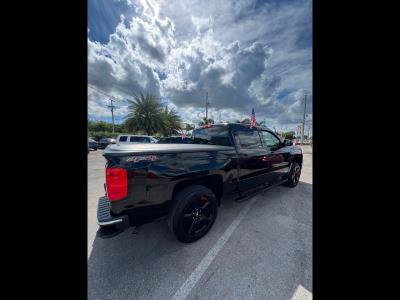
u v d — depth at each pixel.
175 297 1.33
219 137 2.90
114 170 1.52
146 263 1.72
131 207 1.60
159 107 24.78
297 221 2.61
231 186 2.54
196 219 2.06
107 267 1.67
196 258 1.78
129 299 1.31
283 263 1.68
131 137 13.32
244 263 1.69
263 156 3.18
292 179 4.27
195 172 2.03
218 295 1.33
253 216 2.77
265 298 1.29
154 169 1.72
